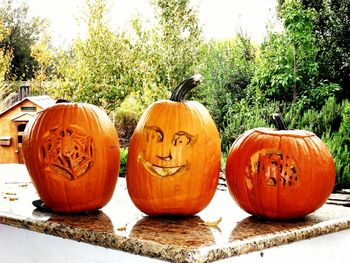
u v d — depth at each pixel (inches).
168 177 55.1
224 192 76.4
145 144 56.1
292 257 52.1
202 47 198.7
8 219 59.1
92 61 204.8
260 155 55.6
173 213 56.9
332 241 57.4
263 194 55.0
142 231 50.7
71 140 57.9
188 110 56.9
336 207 65.3
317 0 167.2
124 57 203.8
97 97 203.6
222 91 174.6
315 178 55.1
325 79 159.3
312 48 158.7
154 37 200.4
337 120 140.0
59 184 57.7
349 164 120.0
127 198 70.6
